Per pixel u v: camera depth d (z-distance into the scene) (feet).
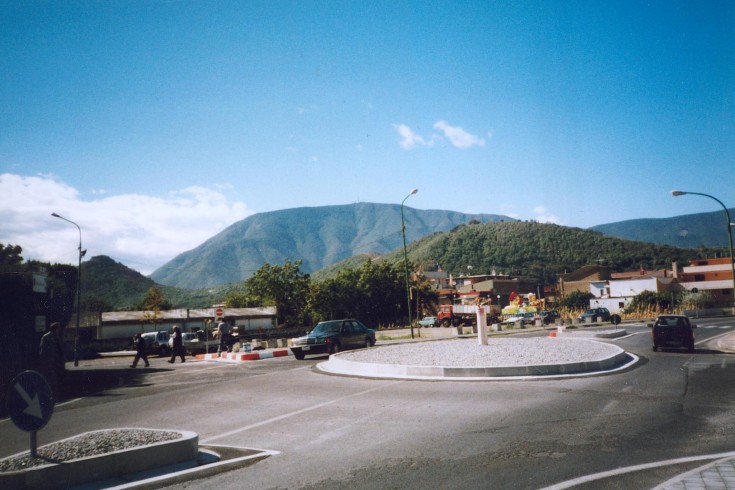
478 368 46.93
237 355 82.17
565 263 522.47
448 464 21.08
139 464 21.36
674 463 20.38
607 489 17.58
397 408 33.55
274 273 242.17
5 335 49.88
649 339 92.68
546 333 122.62
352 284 241.76
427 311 256.73
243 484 19.45
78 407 41.22
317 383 47.16
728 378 43.75
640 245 533.96
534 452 22.44
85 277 593.83
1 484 18.65
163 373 66.28
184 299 629.51
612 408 31.68
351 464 21.63
